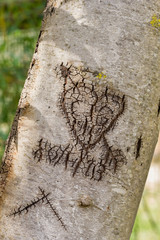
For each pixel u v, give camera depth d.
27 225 1.28
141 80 1.27
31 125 1.29
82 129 1.27
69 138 1.27
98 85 1.26
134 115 1.27
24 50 2.24
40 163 1.28
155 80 1.29
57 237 1.26
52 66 1.28
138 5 1.27
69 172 1.26
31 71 1.31
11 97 2.28
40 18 2.32
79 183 1.26
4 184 1.30
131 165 1.28
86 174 1.26
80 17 1.27
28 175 1.28
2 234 1.29
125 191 1.28
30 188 1.28
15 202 1.29
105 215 1.27
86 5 1.27
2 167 1.32
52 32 1.30
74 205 1.26
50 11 1.32
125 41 1.26
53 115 1.27
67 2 1.29
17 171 1.29
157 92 1.29
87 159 1.26
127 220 1.30
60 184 1.27
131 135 1.27
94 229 1.27
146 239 3.06
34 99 1.29
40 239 1.27
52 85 1.28
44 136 1.27
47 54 1.29
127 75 1.26
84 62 1.26
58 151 1.27
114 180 1.27
